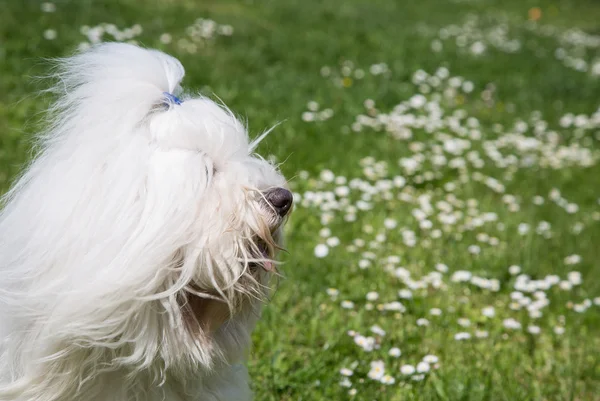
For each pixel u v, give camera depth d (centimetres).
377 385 539
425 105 1195
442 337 609
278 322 608
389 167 932
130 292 329
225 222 346
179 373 368
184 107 362
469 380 543
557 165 1067
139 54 379
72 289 329
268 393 522
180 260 344
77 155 340
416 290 668
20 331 350
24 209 345
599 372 577
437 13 2112
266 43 1390
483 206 877
